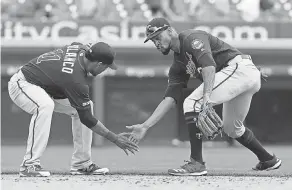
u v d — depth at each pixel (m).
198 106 19.53
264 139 44.69
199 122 18.72
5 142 43.41
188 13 46.28
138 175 19.98
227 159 29.41
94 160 28.83
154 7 46.34
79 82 18.72
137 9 45.44
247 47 43.88
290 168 23.20
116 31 43.81
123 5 45.41
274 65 43.81
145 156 31.73
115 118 43.84
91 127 19.14
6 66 43.16
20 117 43.59
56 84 19.08
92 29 44.00
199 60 18.89
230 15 45.84
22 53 43.56
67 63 19.00
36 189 16.33
